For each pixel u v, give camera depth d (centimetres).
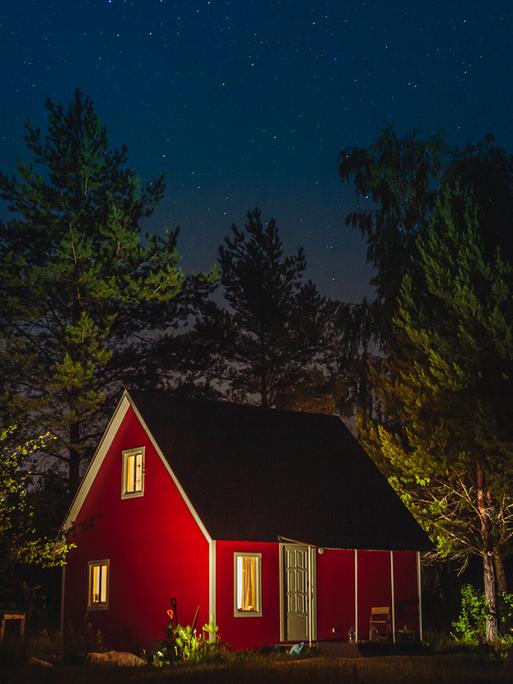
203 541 2830
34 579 3716
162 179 4359
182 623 2830
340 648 2723
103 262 3991
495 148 3806
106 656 2520
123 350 4322
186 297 4406
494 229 3572
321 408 4956
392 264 4000
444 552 3272
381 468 3600
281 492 3131
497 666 2291
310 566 2997
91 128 4169
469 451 3152
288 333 5234
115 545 3114
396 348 3938
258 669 2195
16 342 3841
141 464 3105
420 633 3244
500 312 3106
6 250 4003
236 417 3366
